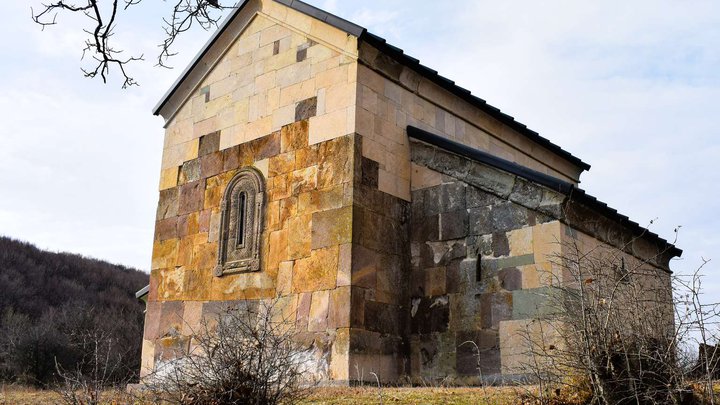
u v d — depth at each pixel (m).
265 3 12.59
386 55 11.37
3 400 9.92
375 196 10.74
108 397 8.21
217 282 11.84
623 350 5.95
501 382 9.48
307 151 11.17
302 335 10.25
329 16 11.30
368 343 9.99
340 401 7.46
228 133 12.59
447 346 10.37
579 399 6.13
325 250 10.41
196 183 12.87
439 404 6.94
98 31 7.23
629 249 11.28
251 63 12.61
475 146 13.41
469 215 10.70
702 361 6.08
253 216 11.64
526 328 8.55
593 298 6.23
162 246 13.09
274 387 6.57
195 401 6.02
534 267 9.71
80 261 51.06
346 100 10.87
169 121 13.88
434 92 12.43
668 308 6.27
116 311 35.50
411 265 11.13
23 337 23.98
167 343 12.29
